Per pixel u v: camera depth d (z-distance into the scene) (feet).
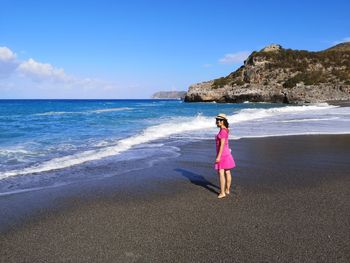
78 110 155.02
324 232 16.19
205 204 20.66
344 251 14.28
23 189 23.95
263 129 62.08
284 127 65.46
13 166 31.14
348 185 24.57
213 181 26.25
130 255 14.17
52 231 16.75
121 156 36.17
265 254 14.10
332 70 287.07
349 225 17.01
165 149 40.65
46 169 29.94
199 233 16.30
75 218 18.45
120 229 16.90
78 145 43.16
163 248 14.76
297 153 37.73
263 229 16.66
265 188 24.02
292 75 287.07
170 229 16.83
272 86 273.75
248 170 29.63
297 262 13.42
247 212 19.12
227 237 15.79
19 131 59.82
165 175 28.09
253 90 263.29
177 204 20.71
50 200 21.52
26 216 18.79
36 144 44.01
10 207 20.24
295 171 29.19
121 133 56.18
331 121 77.66
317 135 53.01
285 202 20.81
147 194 22.81
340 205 20.12
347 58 299.38
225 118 22.81
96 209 19.86
